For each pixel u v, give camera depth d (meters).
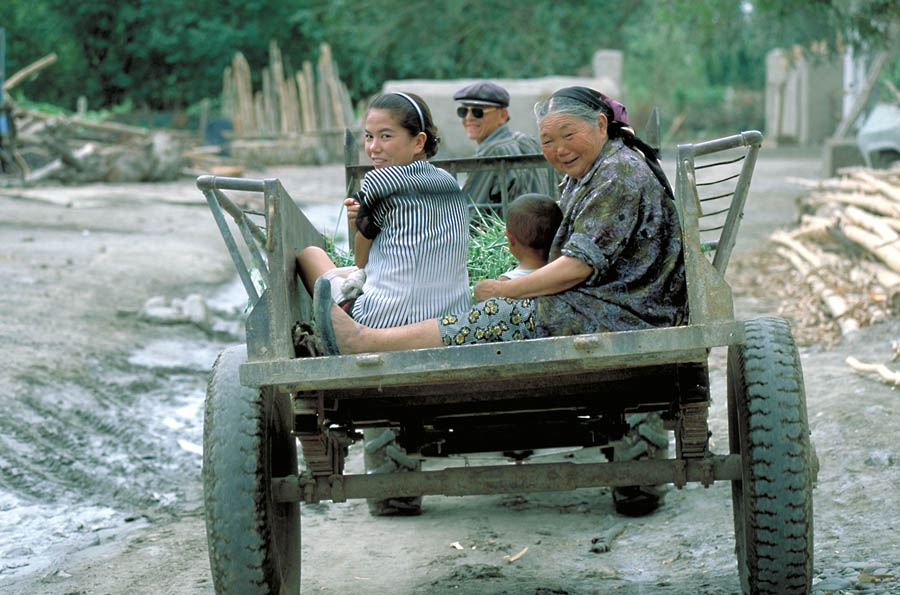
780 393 3.85
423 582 5.15
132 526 6.43
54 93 46.28
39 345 9.76
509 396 4.27
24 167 23.44
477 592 4.92
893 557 4.89
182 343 10.87
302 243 4.40
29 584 5.39
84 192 21.81
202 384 9.66
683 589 4.76
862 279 10.61
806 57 21.55
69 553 5.94
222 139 35.31
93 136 26.64
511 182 6.58
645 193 3.96
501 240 5.21
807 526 3.81
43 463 7.37
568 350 3.61
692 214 3.65
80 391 8.81
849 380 7.97
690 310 3.68
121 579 5.40
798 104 40.56
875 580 4.56
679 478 4.15
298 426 4.04
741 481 4.32
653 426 5.85
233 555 3.82
